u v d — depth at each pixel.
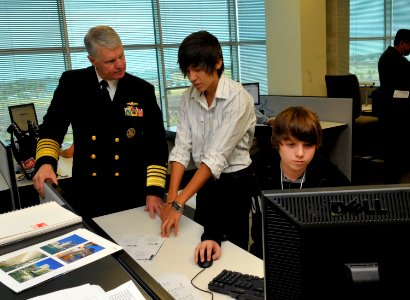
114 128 1.78
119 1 4.95
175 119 5.33
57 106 1.82
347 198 0.64
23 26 4.42
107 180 1.81
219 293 1.12
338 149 4.05
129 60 5.14
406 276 0.63
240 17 5.87
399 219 0.62
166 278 1.21
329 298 0.65
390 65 4.16
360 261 0.63
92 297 0.77
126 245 1.44
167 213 1.58
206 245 1.34
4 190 2.57
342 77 4.30
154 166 1.79
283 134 1.35
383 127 4.34
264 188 1.51
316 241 0.64
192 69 1.52
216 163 1.57
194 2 5.49
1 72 4.38
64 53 4.70
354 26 6.75
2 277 0.85
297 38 4.24
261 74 6.18
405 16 7.20
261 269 1.25
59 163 3.07
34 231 1.08
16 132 2.87
